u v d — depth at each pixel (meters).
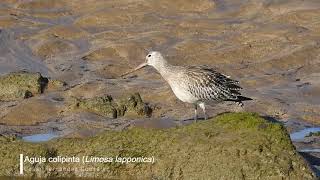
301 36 23.27
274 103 18.94
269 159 13.91
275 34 23.41
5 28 24.34
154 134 14.74
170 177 14.34
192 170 14.18
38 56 22.61
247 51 22.34
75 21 24.73
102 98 18.58
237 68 21.30
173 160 14.38
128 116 18.30
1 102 19.31
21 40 23.56
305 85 20.19
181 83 16.09
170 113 18.50
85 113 18.27
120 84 20.36
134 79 20.83
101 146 14.84
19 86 19.69
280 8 25.22
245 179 13.84
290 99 19.33
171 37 23.41
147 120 17.80
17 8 25.86
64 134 17.25
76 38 23.62
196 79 15.98
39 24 24.70
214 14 25.03
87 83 20.23
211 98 16.11
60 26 24.28
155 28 24.08
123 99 18.59
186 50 22.48
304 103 19.12
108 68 21.48
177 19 24.67
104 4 25.83
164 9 25.36
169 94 19.47
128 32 23.83
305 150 16.20
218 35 23.55
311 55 22.11
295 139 16.94
